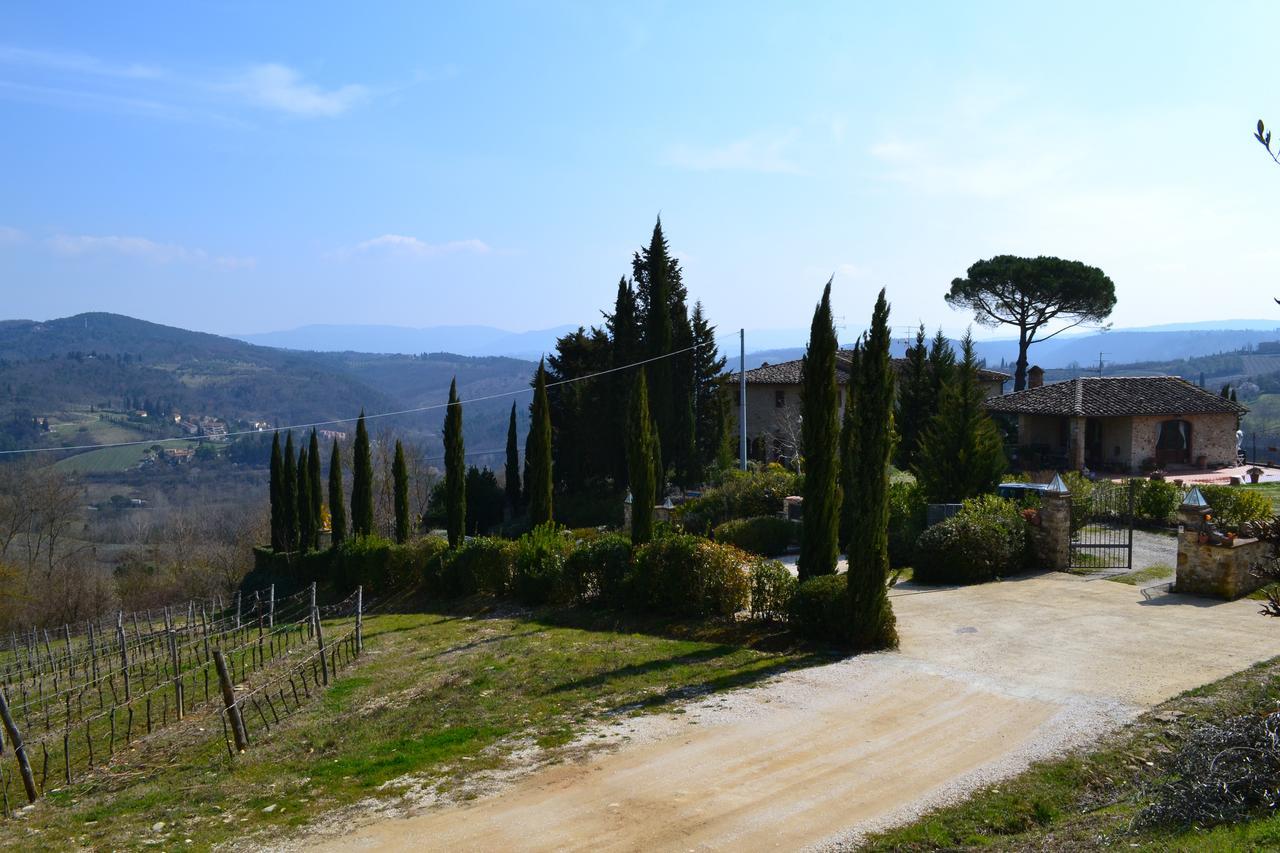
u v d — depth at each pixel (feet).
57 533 165.07
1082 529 76.18
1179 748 28.19
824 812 26.50
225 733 39.93
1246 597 54.90
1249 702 33.01
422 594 88.53
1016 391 167.84
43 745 41.27
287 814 29.63
